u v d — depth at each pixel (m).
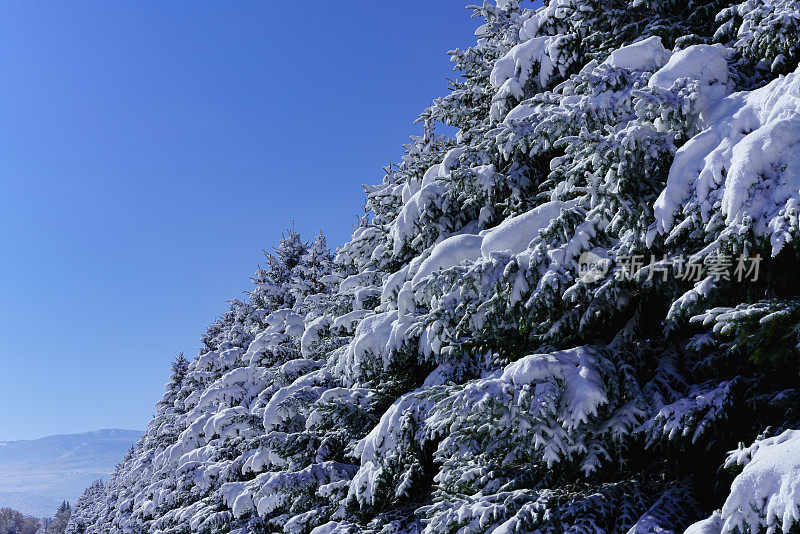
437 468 8.36
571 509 4.99
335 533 9.24
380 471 7.88
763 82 4.95
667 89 4.68
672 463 5.42
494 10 10.52
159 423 30.67
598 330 5.97
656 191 4.61
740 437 4.66
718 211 3.86
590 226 5.06
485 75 9.90
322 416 10.35
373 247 11.63
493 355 6.98
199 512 16.59
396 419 7.66
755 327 3.58
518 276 5.14
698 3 6.67
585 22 7.42
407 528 8.05
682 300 4.25
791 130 3.64
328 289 17.45
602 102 4.95
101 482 62.97
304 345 11.89
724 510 3.21
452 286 5.49
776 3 4.66
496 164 7.59
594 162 4.59
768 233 3.50
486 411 4.93
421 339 7.70
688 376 5.42
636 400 4.99
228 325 29.36
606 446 5.07
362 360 8.26
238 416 17.30
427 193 8.31
